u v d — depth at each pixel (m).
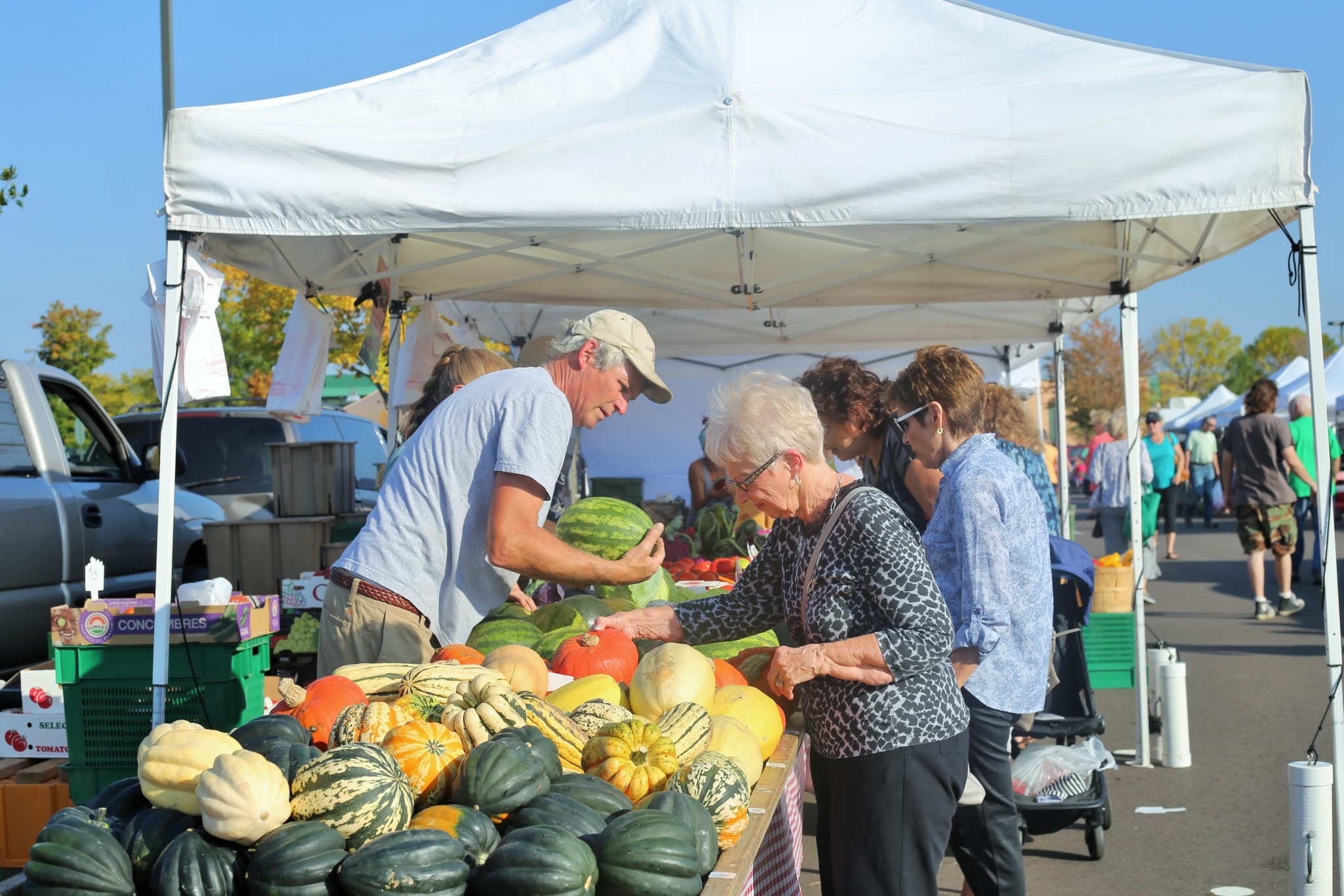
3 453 6.54
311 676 6.04
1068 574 5.37
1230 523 27.31
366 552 3.44
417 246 6.86
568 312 10.02
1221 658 9.96
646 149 4.10
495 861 1.93
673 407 13.41
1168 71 4.26
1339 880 4.72
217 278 4.21
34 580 6.46
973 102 4.12
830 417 4.46
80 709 4.46
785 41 4.80
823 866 3.32
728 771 2.37
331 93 4.47
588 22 5.16
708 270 7.39
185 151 4.07
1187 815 5.89
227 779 1.90
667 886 1.97
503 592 3.59
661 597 4.66
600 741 2.44
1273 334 82.50
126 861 1.89
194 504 8.26
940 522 3.60
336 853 1.89
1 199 9.58
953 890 4.96
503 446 3.30
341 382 25.25
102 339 24.34
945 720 2.94
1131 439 7.02
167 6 7.48
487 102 4.38
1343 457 21.48
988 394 5.30
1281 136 3.97
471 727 2.38
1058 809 5.05
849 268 7.40
